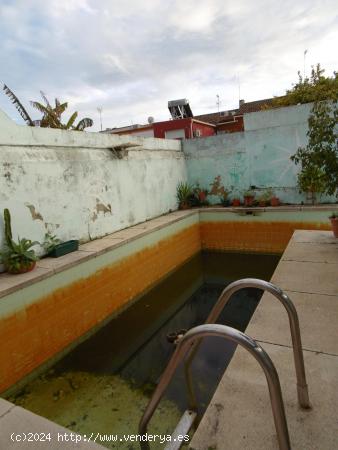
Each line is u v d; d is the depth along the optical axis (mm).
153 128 15281
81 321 5219
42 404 3869
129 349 5367
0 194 4941
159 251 7535
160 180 9078
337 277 3613
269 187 9188
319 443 1599
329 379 2021
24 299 4312
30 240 5004
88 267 5418
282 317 2855
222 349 4773
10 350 4082
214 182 10047
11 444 1840
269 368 1194
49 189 5746
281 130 8773
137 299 6656
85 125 10422
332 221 5117
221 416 1812
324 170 4852
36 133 5551
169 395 3848
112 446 3193
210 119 20094
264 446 1604
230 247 9141
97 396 3992
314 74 12023
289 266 4109
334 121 4629
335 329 2588
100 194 6906
